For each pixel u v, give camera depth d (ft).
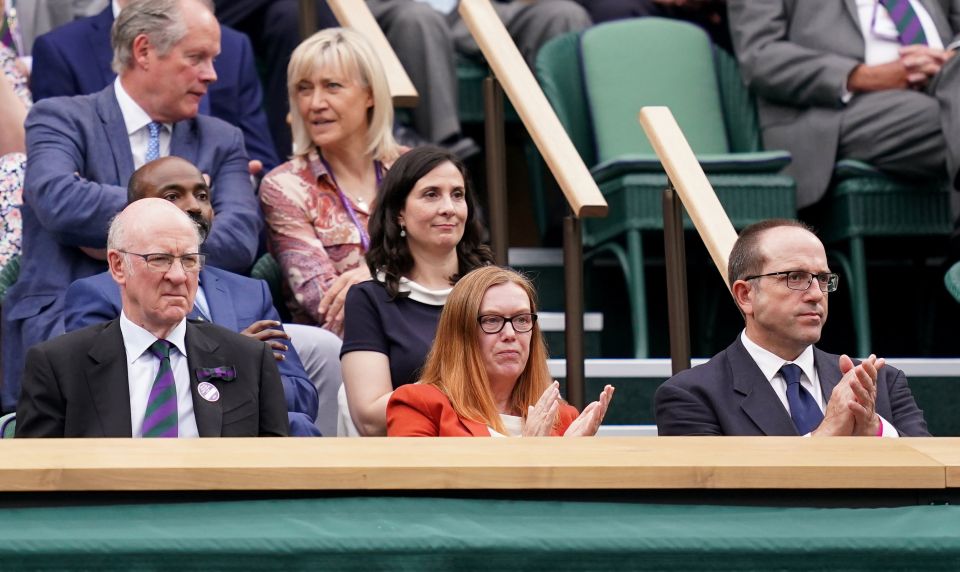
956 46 58.18
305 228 49.19
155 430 35.06
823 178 58.03
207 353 36.19
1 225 51.13
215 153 48.83
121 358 35.68
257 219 48.03
